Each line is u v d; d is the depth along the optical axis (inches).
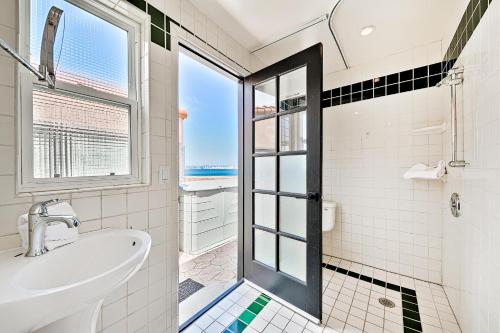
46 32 29.0
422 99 74.0
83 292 21.4
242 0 54.5
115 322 40.8
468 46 47.1
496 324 34.5
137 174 46.8
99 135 42.2
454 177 58.6
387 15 58.6
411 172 69.9
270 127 67.3
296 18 60.8
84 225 36.7
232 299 66.0
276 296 64.7
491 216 36.5
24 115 32.7
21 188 32.1
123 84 46.0
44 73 29.1
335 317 58.0
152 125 47.5
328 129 93.4
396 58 78.7
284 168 64.0
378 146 82.4
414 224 76.3
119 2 41.8
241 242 75.5
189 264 93.1
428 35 67.9
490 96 36.7
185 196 104.6
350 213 88.8
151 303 46.9
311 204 55.7
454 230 58.6
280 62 62.7
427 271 74.4
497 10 33.9
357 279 75.9
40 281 26.7
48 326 27.5
